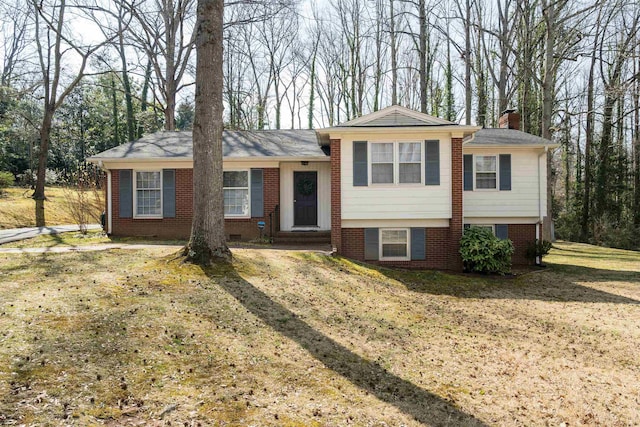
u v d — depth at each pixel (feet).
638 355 23.12
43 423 12.05
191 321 21.20
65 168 122.31
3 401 12.78
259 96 118.62
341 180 45.42
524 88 89.66
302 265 36.60
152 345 18.03
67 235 53.72
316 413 14.66
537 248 50.55
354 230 46.26
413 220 45.93
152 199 52.95
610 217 96.84
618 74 91.86
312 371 18.13
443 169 45.14
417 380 18.48
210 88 31.35
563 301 35.29
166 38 78.18
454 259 45.27
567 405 17.13
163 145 56.59
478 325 27.71
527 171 51.31
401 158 45.32
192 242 31.30
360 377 18.15
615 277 45.73
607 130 98.53
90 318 19.70
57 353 16.16
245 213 52.54
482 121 99.25
